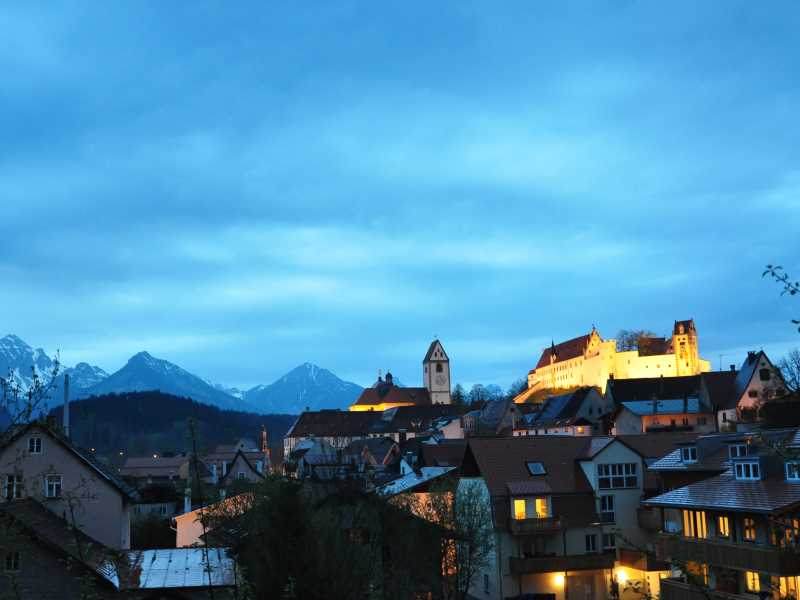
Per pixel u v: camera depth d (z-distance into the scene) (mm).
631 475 58875
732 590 38969
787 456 13727
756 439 15953
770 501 36062
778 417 46281
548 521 55156
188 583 34875
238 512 36500
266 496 28297
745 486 39812
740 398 123312
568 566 54688
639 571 54500
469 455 62062
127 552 39312
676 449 56500
